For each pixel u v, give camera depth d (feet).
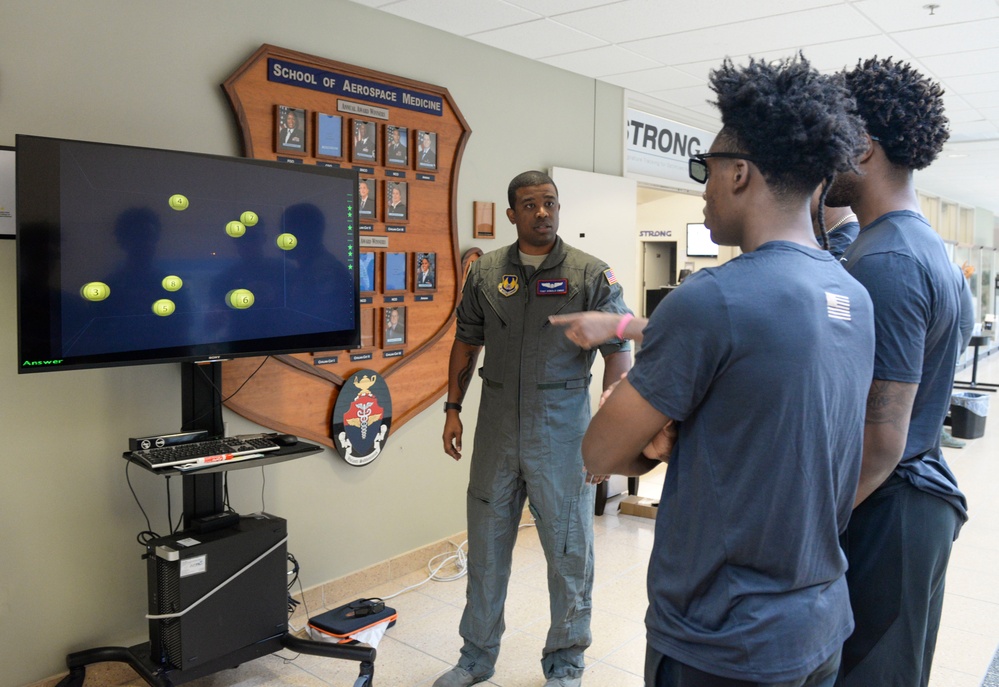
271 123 9.54
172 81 8.67
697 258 26.30
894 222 4.36
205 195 7.61
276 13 9.59
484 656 8.32
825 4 10.84
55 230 6.67
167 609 7.70
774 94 3.37
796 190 3.49
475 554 8.24
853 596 4.64
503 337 7.99
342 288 8.79
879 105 4.37
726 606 3.40
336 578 10.78
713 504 3.42
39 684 7.97
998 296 52.21
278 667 8.95
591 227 14.90
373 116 10.67
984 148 24.25
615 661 9.09
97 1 8.00
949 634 9.87
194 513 8.12
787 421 3.29
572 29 11.84
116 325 7.09
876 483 4.22
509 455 7.95
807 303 3.34
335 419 10.47
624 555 12.54
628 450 3.56
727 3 10.77
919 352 4.09
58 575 8.09
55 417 7.98
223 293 7.81
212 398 8.15
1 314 7.54
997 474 17.87
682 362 3.35
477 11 10.91
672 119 17.99
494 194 12.91
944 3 10.86
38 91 7.64
